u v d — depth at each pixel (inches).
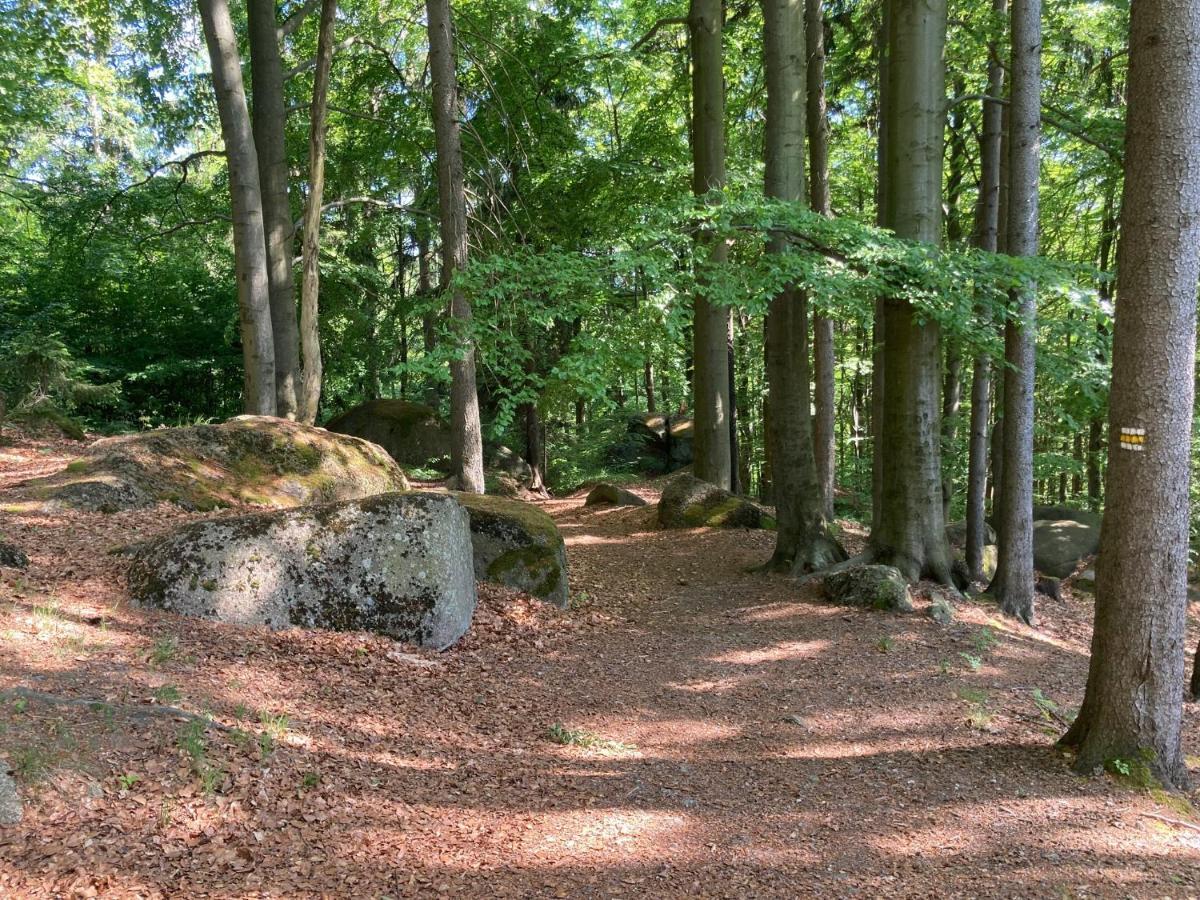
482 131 741.3
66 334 762.2
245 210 506.6
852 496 826.8
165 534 274.8
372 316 868.6
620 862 163.8
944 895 155.3
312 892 138.6
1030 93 352.5
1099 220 690.2
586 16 797.2
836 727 247.6
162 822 145.9
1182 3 185.5
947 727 247.9
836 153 786.8
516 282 295.0
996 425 589.3
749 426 971.9
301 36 820.0
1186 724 277.0
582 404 974.4
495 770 203.8
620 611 371.9
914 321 349.4
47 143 991.0
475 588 322.0
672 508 582.2
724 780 209.3
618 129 872.3
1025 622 380.2
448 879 150.6
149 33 676.7
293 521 274.5
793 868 164.2
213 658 225.6
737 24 687.7
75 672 190.2
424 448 831.7
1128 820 187.0
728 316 631.8
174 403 847.7
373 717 220.1
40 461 471.5
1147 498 201.0
